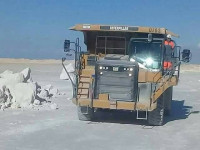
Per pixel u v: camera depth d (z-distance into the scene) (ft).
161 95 47.44
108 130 43.57
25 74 71.67
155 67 47.93
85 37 50.65
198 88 105.29
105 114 54.54
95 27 49.16
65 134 40.42
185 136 41.52
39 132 40.91
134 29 48.19
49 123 46.11
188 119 53.42
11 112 52.42
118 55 50.01
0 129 41.68
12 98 58.23
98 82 46.44
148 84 46.21
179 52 49.67
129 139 39.27
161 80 46.42
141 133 42.52
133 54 48.83
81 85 47.50
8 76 64.90
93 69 48.80
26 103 57.67
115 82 46.11
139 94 46.26
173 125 48.24
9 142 36.01
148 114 47.60
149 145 36.88
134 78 45.73
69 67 113.70
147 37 48.52
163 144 37.47
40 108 56.49
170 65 48.42
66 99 68.54
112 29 48.80
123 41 49.75
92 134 41.01
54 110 55.88
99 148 34.99
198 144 37.81
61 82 104.12
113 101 45.78
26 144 35.47
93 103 46.21
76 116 51.62
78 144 36.22
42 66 194.80
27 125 44.29
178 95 87.10
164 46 48.29
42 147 34.58
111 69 46.14
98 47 50.67
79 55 48.83
